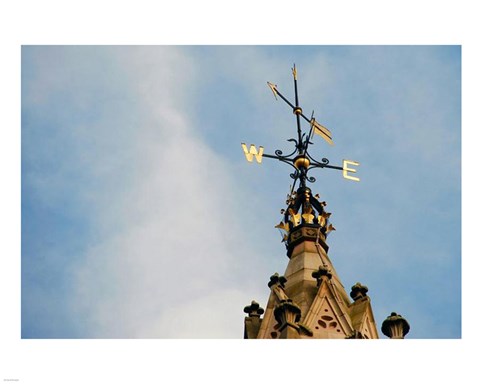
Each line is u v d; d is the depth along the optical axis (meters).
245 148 58.59
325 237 56.00
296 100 62.00
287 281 51.84
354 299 49.81
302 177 58.88
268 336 47.19
